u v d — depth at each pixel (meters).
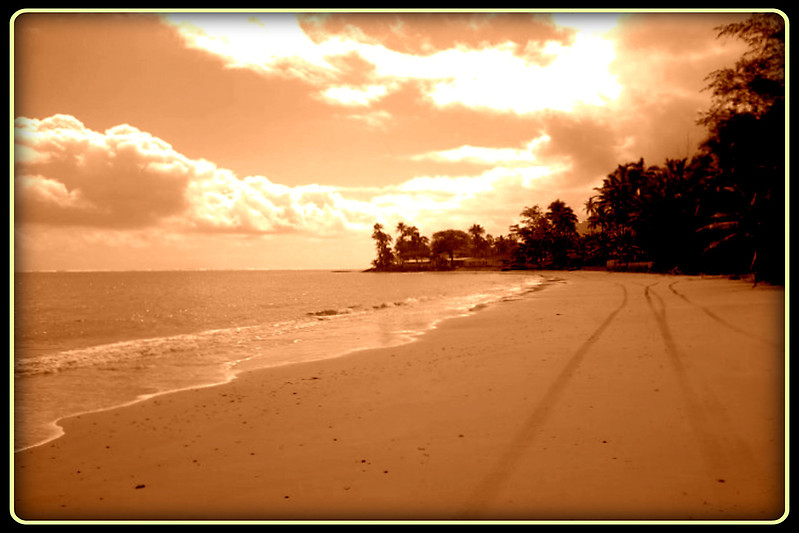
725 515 4.34
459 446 6.20
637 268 77.19
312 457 6.17
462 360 11.84
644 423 6.58
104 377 12.38
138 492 5.44
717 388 7.91
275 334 21.36
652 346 11.70
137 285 129.00
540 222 141.88
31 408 9.35
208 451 6.66
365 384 10.03
